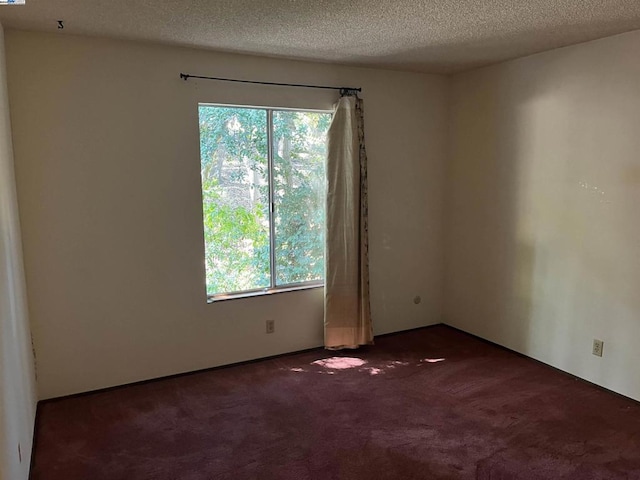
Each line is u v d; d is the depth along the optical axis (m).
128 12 2.42
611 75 2.97
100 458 2.45
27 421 2.42
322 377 3.42
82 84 2.92
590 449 2.51
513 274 3.82
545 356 3.62
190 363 3.48
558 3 2.32
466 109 4.13
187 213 3.33
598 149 3.10
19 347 2.30
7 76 2.72
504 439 2.61
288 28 2.73
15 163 2.79
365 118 3.93
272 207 3.71
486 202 4.01
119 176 3.09
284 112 3.67
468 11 2.45
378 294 4.25
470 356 3.81
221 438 2.63
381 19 2.57
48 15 2.46
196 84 3.25
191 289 3.41
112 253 3.13
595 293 3.20
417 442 2.58
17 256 2.56
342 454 2.48
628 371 3.05
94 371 3.17
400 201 4.23
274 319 3.76
